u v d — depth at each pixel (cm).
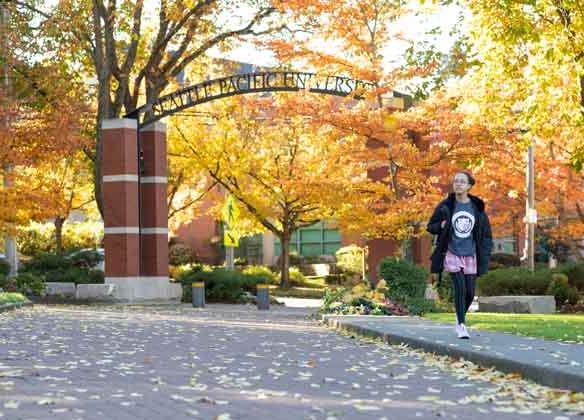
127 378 971
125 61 3409
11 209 2905
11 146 2838
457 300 1257
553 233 3325
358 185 2755
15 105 2838
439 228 1249
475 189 3272
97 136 3422
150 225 3212
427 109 2602
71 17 3253
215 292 3397
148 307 2936
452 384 934
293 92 3011
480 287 2847
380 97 2708
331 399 816
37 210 3006
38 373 1009
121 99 3431
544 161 3161
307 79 2834
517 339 1264
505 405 779
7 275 3584
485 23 2131
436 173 3200
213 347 1377
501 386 886
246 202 4259
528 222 3033
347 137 2714
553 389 852
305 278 5041
